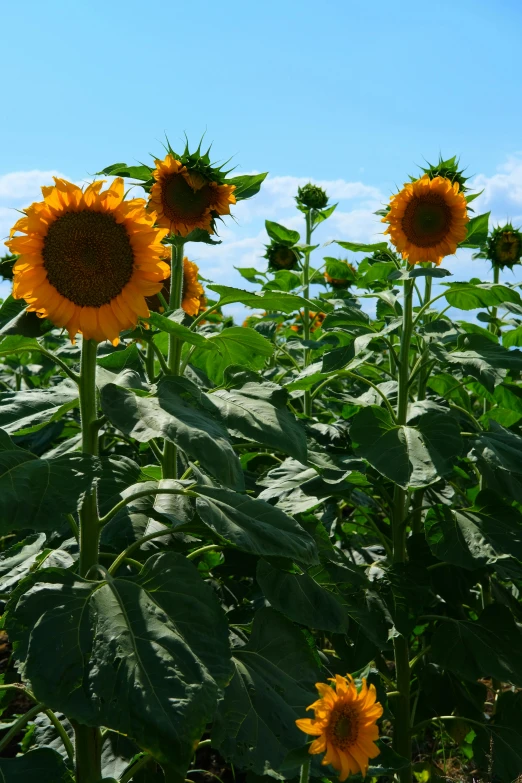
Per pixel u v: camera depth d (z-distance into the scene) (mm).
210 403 2500
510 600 3717
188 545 2715
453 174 4055
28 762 2078
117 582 2096
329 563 3027
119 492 2643
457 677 3738
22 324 2193
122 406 2117
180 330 2332
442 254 3713
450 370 4383
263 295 2764
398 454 3145
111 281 2135
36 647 1859
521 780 3535
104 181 2137
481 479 4051
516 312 3695
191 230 2979
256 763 2047
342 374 3602
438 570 3590
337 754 1769
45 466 1984
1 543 4824
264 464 4375
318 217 5461
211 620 2037
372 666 3812
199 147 2971
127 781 2352
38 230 2068
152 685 1774
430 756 4027
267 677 2318
